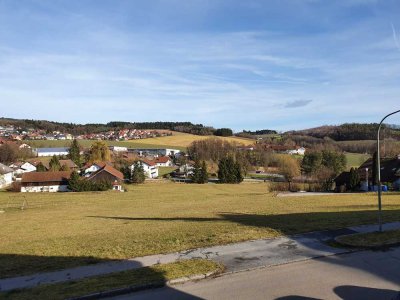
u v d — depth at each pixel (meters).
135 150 160.88
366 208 27.30
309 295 9.55
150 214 34.03
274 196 48.88
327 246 14.04
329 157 92.00
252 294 9.66
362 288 9.99
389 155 90.69
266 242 14.65
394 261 12.25
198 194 64.56
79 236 20.33
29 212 42.47
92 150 122.75
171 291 9.95
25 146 141.75
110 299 9.48
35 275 11.64
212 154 129.12
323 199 39.16
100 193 69.69
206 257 12.77
